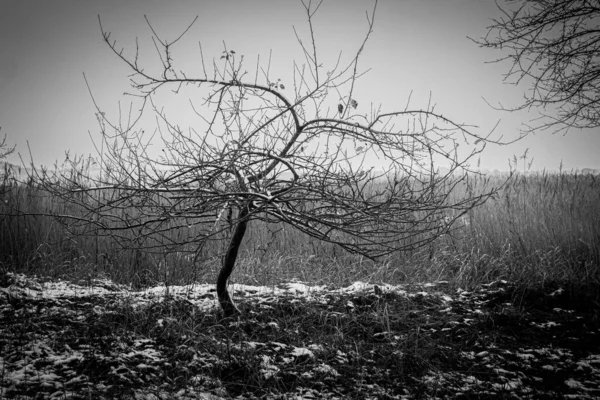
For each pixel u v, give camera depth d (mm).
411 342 4672
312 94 4383
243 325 4801
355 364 4215
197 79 4211
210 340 4379
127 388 3500
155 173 4273
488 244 7738
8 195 7492
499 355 4621
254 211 4172
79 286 6363
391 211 4508
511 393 3850
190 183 4398
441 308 5785
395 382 3965
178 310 5125
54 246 7090
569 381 4094
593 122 6082
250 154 4430
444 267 7285
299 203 4684
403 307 5527
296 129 4590
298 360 4191
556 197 9102
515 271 7039
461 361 4477
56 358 3848
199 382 3725
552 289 6625
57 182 4766
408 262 6941
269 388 3711
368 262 7121
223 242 6516
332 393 3701
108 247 7227
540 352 4703
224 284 5016
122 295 5703
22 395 3238
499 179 10586
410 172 4367
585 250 7555
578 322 5543
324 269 7020
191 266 6672
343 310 5379
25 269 6738
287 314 5238
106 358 3877
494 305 6082
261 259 7199
